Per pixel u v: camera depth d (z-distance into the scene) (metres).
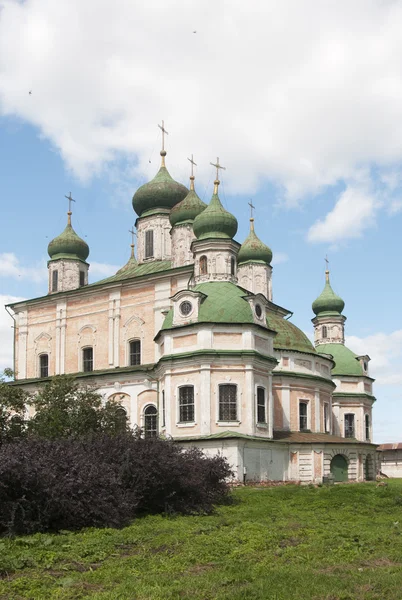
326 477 50.88
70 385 43.47
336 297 76.94
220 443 44.91
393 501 31.22
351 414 71.69
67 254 69.94
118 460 27.27
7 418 40.94
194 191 63.38
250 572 15.96
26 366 65.31
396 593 13.92
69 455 24.25
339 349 74.75
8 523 20.89
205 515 27.22
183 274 56.88
